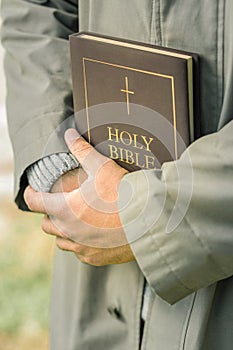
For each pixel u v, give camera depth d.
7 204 3.62
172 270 1.27
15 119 1.51
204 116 1.32
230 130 1.23
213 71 1.29
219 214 1.23
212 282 1.28
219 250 1.24
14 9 1.56
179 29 1.30
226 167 1.22
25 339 2.91
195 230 1.24
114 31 1.40
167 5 1.30
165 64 1.27
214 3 1.26
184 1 1.29
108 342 1.53
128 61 1.31
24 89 1.51
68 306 1.62
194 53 1.28
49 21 1.54
